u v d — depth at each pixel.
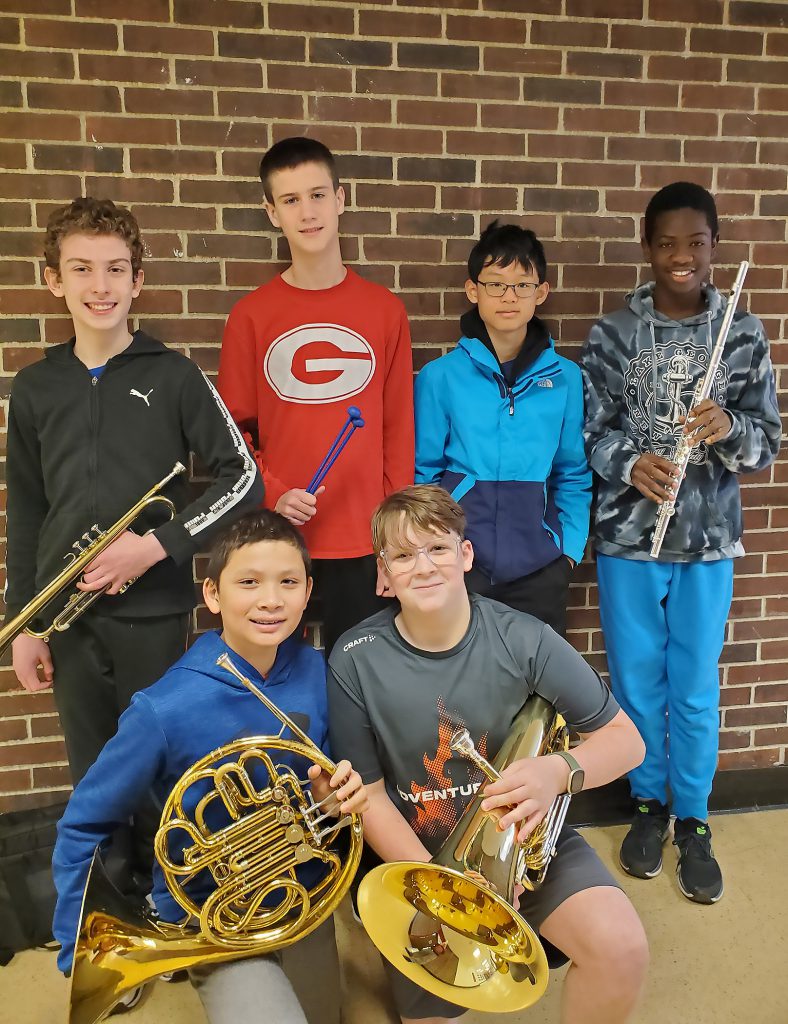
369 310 1.94
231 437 1.77
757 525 2.35
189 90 1.97
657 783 2.16
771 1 2.17
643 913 1.95
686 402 1.99
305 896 1.26
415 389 2.08
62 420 1.70
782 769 2.42
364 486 1.95
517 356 2.01
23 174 1.94
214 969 1.26
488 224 2.14
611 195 2.18
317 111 2.03
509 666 1.42
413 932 1.35
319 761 1.25
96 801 1.29
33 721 2.11
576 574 2.29
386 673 1.43
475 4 2.05
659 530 1.95
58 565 1.71
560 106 2.12
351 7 2.00
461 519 1.43
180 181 2.00
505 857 1.21
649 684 2.11
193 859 1.25
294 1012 1.20
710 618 2.07
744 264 1.87
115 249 1.67
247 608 1.33
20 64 1.90
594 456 2.03
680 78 2.16
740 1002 1.69
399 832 1.41
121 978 1.20
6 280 1.96
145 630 1.75
